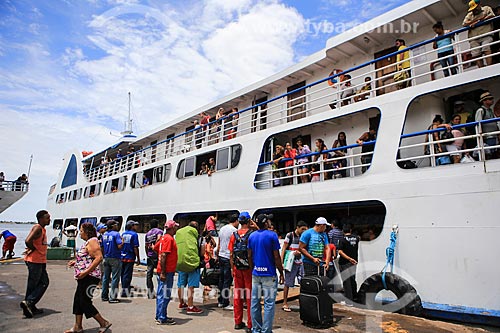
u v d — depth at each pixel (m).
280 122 13.16
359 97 10.29
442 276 6.68
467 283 6.39
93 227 5.79
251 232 6.03
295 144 12.08
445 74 8.47
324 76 11.89
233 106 15.71
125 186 18.80
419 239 7.07
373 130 9.66
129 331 5.71
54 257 18.44
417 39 9.58
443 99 8.77
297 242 7.55
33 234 6.64
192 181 13.85
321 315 5.97
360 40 10.32
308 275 6.60
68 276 12.12
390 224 7.54
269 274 5.27
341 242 7.89
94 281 5.46
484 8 7.51
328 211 11.80
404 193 7.46
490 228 6.28
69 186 27.11
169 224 6.41
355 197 8.30
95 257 5.40
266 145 11.52
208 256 9.00
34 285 6.64
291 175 10.63
